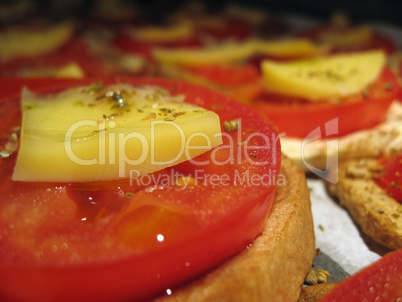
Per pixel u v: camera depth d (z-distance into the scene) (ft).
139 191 0.19
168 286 0.19
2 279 0.17
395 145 0.32
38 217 0.18
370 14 0.64
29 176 0.19
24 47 0.52
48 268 0.16
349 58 0.37
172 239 0.17
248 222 0.19
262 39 0.59
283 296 0.21
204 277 0.19
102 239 0.17
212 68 0.45
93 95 0.24
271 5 0.75
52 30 0.56
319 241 0.27
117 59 0.55
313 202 0.31
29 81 0.30
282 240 0.21
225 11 0.74
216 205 0.18
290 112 0.33
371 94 0.33
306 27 0.66
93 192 0.20
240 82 0.42
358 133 0.34
